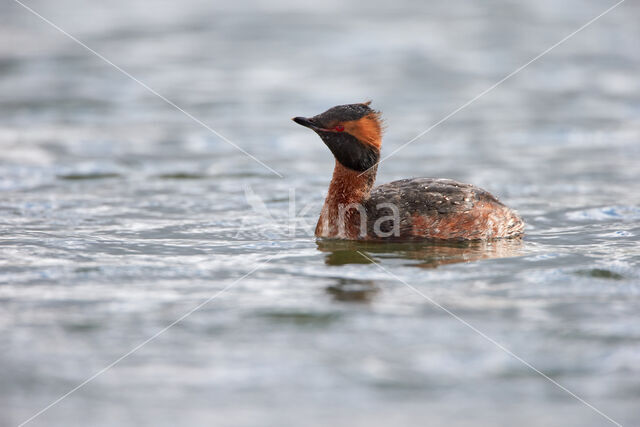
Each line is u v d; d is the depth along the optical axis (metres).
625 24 51.25
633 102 33.97
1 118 31.88
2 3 58.53
